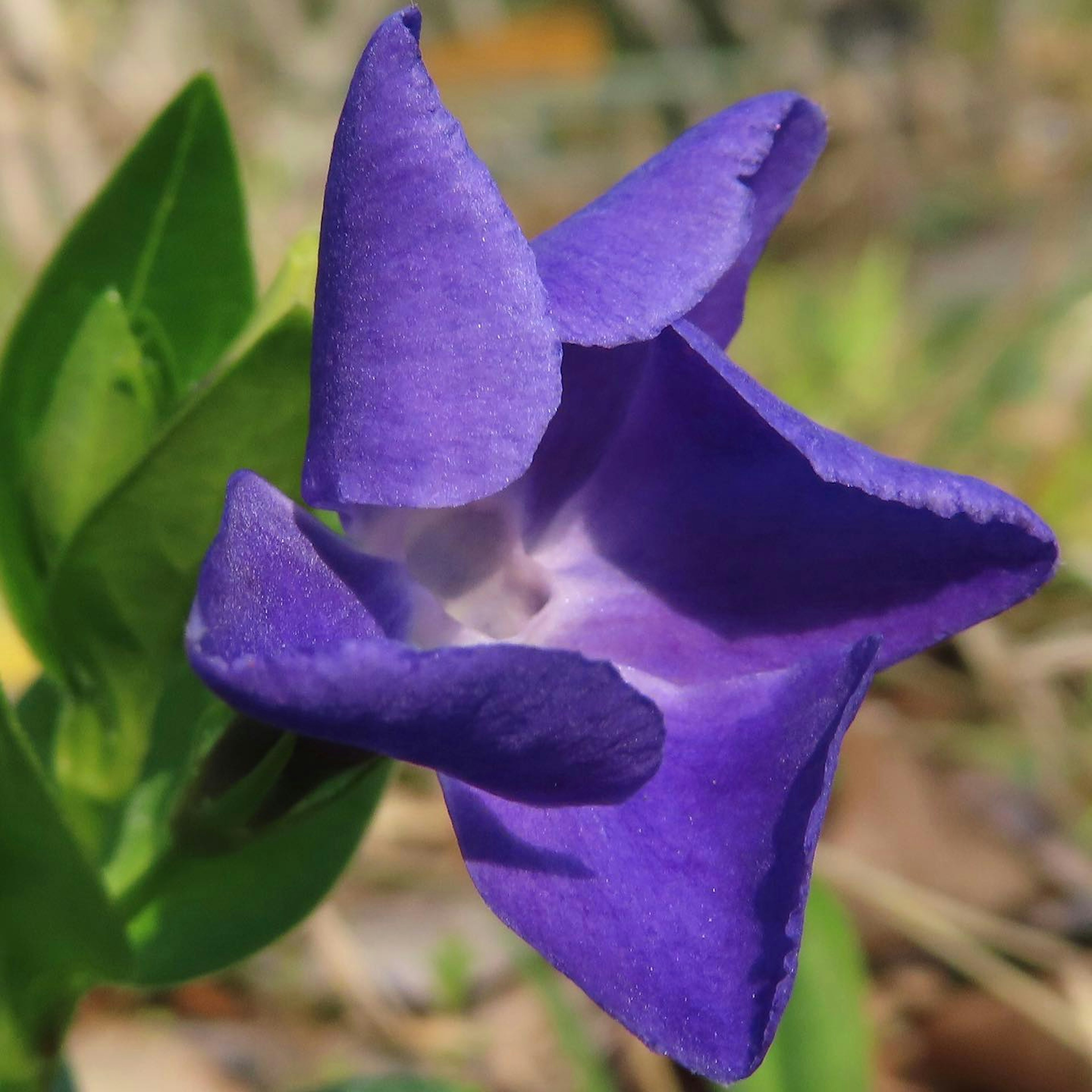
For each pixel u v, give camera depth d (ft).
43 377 0.29
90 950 0.27
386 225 0.23
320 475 0.24
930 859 0.45
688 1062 0.24
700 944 0.24
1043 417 0.58
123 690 0.28
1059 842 0.45
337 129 0.23
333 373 0.23
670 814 0.25
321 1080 0.37
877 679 0.50
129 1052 0.37
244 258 0.29
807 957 0.34
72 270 0.29
